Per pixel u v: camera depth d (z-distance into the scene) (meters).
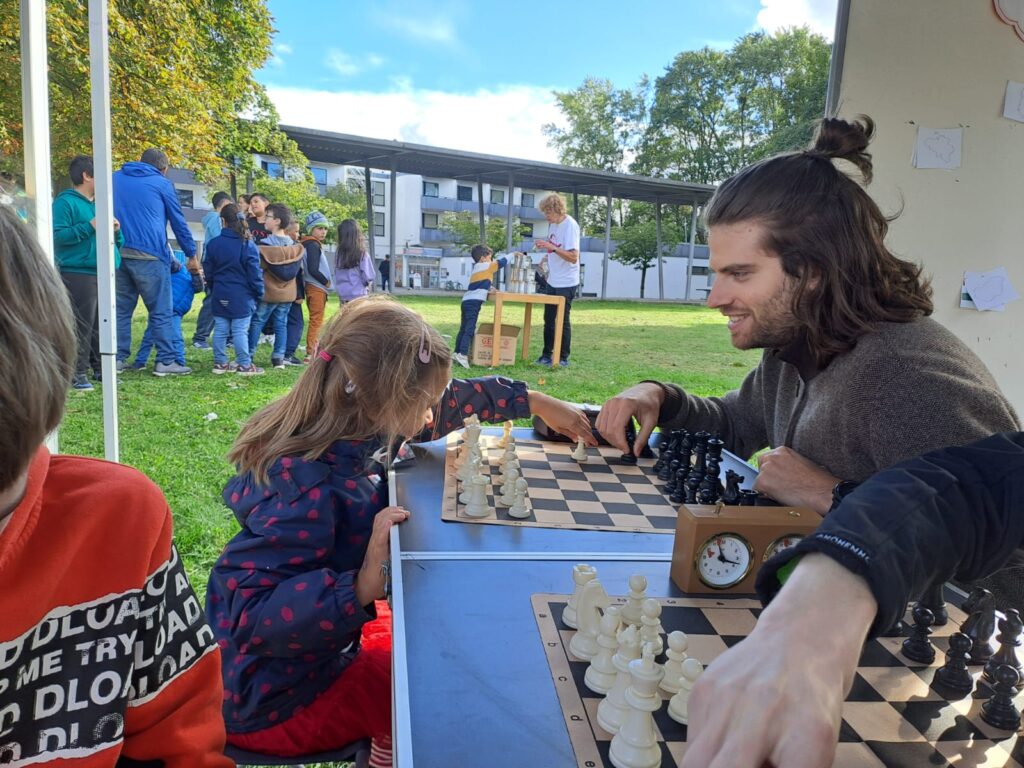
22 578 0.75
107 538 0.83
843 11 2.70
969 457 0.84
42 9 2.46
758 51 33.31
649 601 1.06
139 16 13.52
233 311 6.60
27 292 0.61
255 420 1.60
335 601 1.29
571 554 1.37
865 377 1.39
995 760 0.82
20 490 0.73
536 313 15.51
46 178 2.54
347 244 7.73
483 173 22.05
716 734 0.58
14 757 0.76
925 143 2.76
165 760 0.94
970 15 2.67
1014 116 2.76
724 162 34.91
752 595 1.25
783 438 1.85
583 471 1.93
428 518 1.54
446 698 0.91
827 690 0.59
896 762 0.81
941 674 0.98
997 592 1.36
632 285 34.28
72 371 0.67
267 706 1.39
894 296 1.47
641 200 27.66
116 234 5.51
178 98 14.20
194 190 26.41
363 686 1.47
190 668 0.95
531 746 0.83
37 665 0.77
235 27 17.27
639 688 0.83
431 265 33.91
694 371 8.38
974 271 2.89
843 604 0.66
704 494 1.54
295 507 1.40
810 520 1.24
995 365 3.02
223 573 1.37
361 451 1.53
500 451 2.09
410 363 1.53
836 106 2.46
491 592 1.20
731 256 1.43
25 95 2.47
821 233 1.37
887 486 0.78
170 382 6.12
